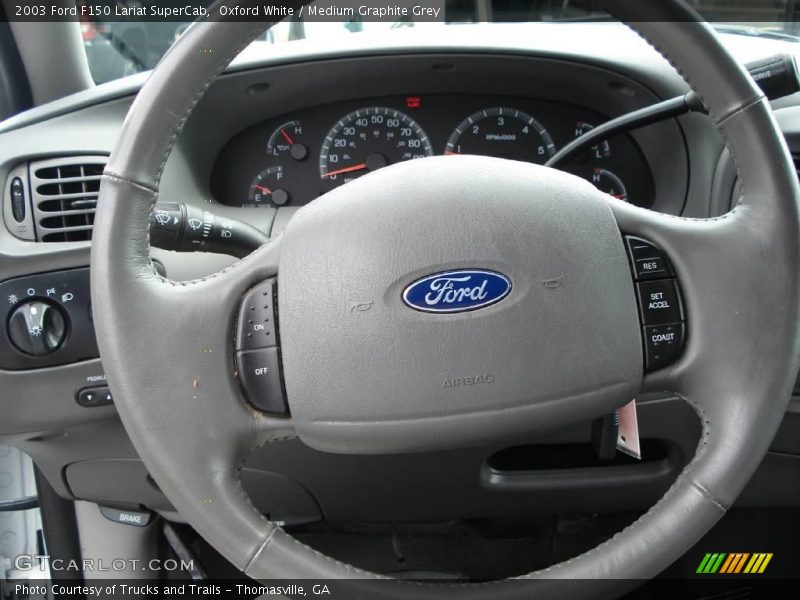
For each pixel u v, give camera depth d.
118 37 1.38
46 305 1.06
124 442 1.18
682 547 0.70
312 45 1.35
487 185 0.71
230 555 0.69
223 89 1.32
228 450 0.70
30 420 1.10
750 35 1.50
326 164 1.43
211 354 0.69
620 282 0.73
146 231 0.69
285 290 0.71
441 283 0.69
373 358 0.69
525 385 0.70
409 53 1.33
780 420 0.71
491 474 1.20
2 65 1.29
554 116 1.42
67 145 1.16
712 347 0.72
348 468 1.18
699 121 1.26
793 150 1.17
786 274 0.70
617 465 1.23
